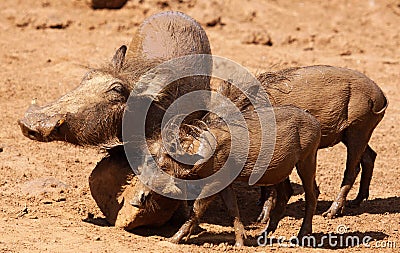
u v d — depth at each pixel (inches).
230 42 2851.9
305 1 3351.4
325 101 1488.7
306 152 1320.1
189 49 1525.6
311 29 3061.0
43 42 2731.3
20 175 1616.6
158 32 1557.6
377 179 1763.0
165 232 1380.4
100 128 1334.9
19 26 2878.9
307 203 1358.3
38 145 1834.4
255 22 3070.9
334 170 1811.0
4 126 1956.2
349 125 1515.7
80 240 1256.2
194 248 1262.3
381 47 2984.7
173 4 3021.7
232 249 1270.9
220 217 1483.8
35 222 1343.5
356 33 3105.3
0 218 1350.9
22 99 2188.7
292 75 1491.1
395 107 2333.9
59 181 1584.6
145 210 1321.4
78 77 2385.6
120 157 1396.4
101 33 2869.1
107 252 1202.6
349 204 1595.7
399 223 1489.9
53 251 1187.9
